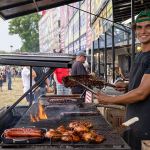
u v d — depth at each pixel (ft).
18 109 10.12
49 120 6.04
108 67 31.35
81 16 39.91
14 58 5.53
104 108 9.68
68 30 60.75
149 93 4.97
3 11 12.75
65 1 13.71
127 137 5.87
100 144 3.96
